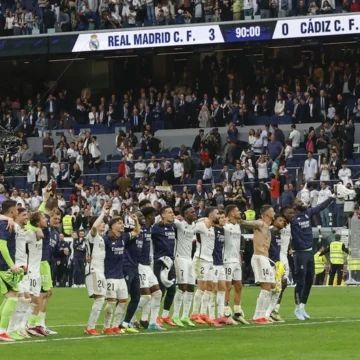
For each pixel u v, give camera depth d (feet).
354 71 179.52
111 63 203.82
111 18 184.34
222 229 83.30
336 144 161.07
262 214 84.89
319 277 140.36
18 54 187.21
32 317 74.90
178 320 82.33
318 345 66.44
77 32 183.73
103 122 191.42
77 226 152.76
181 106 185.88
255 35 175.52
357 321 85.20
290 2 175.94
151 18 183.01
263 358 59.62
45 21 186.80
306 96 177.27
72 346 66.18
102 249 74.49
